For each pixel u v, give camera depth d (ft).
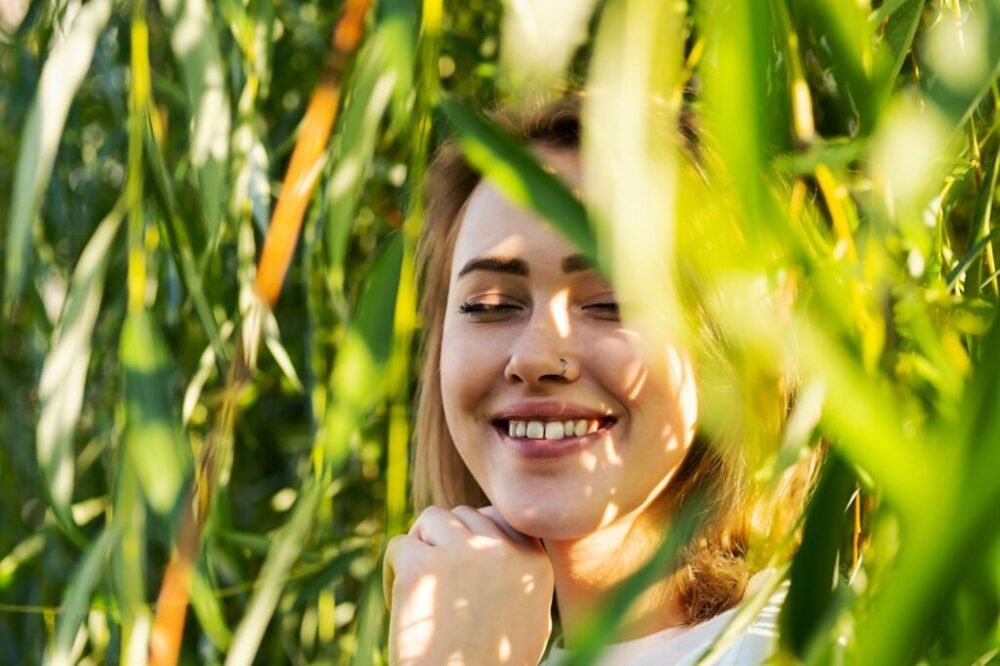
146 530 3.07
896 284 1.90
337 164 2.30
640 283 1.29
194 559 2.48
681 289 2.64
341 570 3.93
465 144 1.64
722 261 1.40
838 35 1.66
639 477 2.90
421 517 3.25
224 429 2.67
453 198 3.59
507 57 1.45
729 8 1.30
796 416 1.80
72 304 2.64
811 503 1.87
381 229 4.56
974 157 2.64
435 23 2.41
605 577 3.10
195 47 2.50
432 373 3.80
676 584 3.00
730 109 1.29
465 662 3.07
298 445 4.84
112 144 4.71
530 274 2.89
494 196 2.95
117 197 5.02
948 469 1.19
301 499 2.44
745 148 1.30
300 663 4.45
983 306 2.30
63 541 4.80
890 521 1.93
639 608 2.99
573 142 3.01
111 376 4.79
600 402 2.88
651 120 1.52
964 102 1.55
